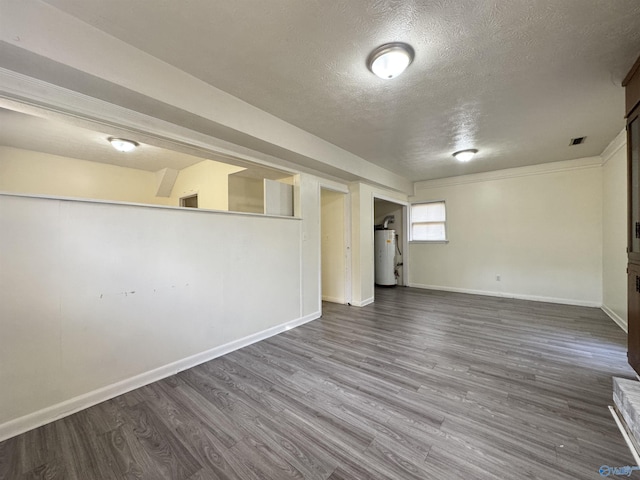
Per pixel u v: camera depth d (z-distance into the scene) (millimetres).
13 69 1570
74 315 1904
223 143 2711
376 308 4598
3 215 1657
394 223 6820
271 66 1991
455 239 5867
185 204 5297
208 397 2031
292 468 1396
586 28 1618
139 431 1671
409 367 2479
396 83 2195
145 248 2275
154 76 1897
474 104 2539
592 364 2492
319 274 4145
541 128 3125
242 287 3039
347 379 2277
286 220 3604
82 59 1584
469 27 1610
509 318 3924
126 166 4785
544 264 4867
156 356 2320
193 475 1359
